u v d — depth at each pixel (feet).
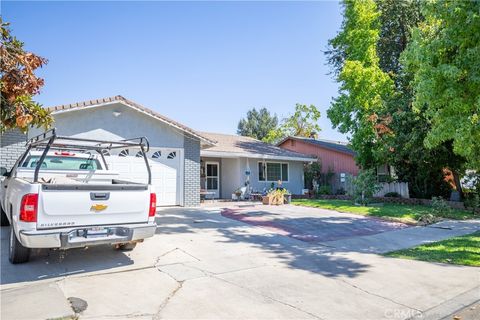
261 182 68.54
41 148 24.04
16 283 15.10
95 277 16.30
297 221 36.70
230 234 28.48
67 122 37.42
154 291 14.76
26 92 15.96
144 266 18.37
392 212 44.19
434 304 14.39
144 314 12.41
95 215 16.55
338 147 85.15
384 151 57.21
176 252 21.67
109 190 16.97
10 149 33.53
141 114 43.01
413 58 22.94
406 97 55.93
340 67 79.46
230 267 18.98
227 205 51.26
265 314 12.80
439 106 22.45
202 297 14.26
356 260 21.65
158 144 44.34
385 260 21.80
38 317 11.66
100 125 39.65
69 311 12.25
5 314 11.83
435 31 25.14
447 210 46.47
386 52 75.31
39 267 17.44
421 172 56.95
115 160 40.81
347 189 70.44
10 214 18.56
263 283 16.40
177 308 13.07
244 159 66.18
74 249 21.07
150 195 18.54
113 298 13.82
